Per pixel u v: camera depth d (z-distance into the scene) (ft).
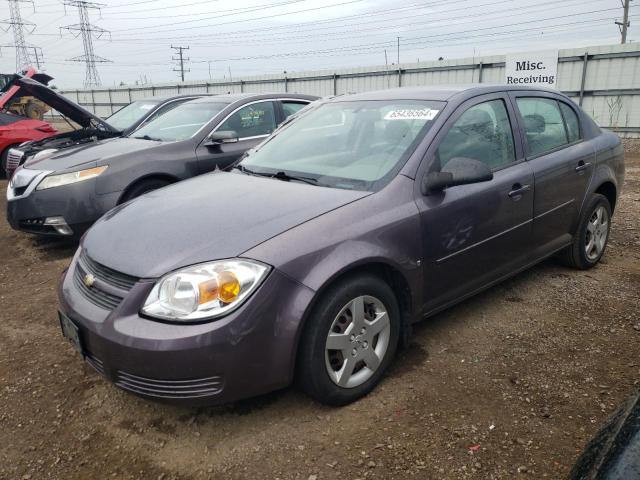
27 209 17.33
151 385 7.58
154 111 25.32
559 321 11.83
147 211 9.81
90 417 9.05
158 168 18.25
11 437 8.64
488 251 11.25
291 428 8.48
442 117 10.67
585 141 14.37
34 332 12.37
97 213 17.39
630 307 12.42
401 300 9.86
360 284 8.72
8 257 18.54
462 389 9.34
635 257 15.92
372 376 9.25
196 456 7.98
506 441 7.98
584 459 4.99
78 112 25.20
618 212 21.54
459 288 10.85
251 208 9.17
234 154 19.95
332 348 8.52
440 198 10.07
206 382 7.54
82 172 17.30
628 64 50.42
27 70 36.37
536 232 12.55
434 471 7.45
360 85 72.23
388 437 8.16
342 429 8.40
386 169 10.05
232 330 7.50
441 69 63.87
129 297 7.79
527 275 14.58
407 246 9.41
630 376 9.59
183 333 7.37
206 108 20.97
